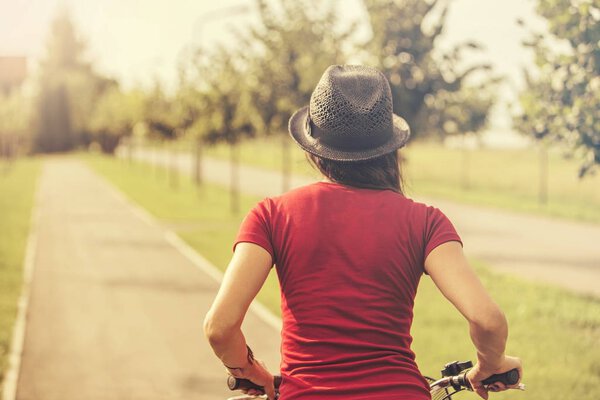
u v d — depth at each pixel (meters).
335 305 3.72
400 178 4.17
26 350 15.36
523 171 73.50
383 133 3.95
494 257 27.38
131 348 15.47
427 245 3.83
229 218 43.19
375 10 25.55
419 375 3.77
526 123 9.82
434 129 26.00
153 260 28.03
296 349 3.76
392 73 25.31
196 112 51.47
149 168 108.88
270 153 135.75
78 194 63.88
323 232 3.82
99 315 18.67
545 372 12.66
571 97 9.45
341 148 3.95
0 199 58.81
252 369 3.91
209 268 26.17
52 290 22.12
